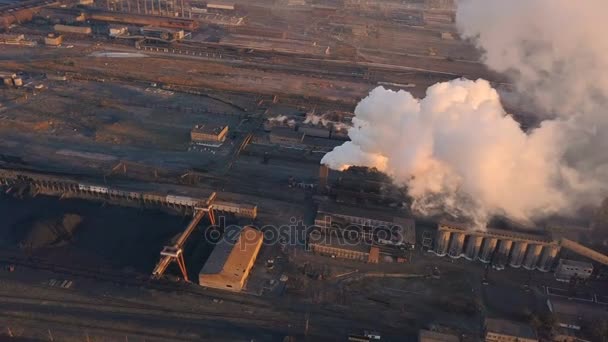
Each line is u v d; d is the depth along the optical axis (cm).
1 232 12600
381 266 12100
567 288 11731
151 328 10144
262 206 14112
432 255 12581
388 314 10788
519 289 11631
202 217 13450
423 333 9975
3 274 11256
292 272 11788
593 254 11744
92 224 13038
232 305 10794
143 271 11606
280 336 10131
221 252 11788
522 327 10119
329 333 10250
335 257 12344
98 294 10900
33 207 13575
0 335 9794
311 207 14262
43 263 11675
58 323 10150
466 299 11238
